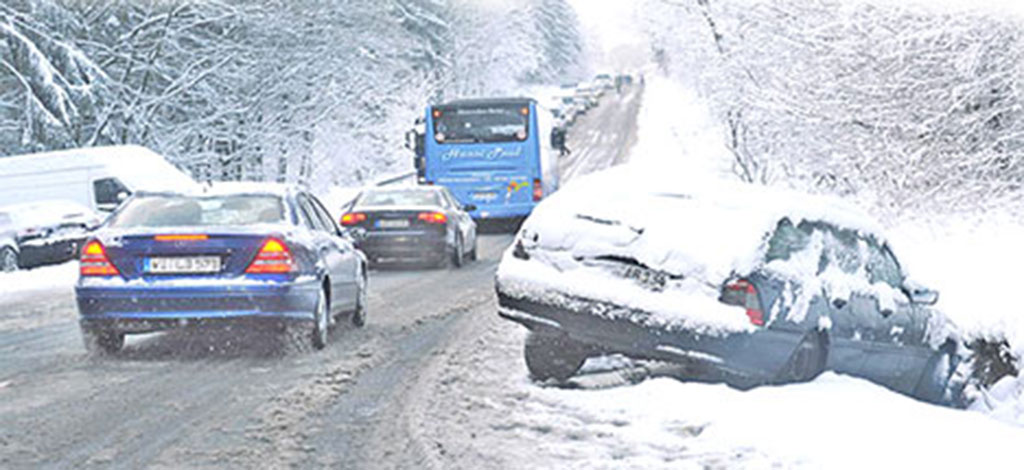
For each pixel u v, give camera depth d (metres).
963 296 14.17
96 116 37.62
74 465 6.05
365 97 47.97
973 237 18.67
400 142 55.19
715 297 8.20
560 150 36.62
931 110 19.48
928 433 7.26
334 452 6.42
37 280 20.25
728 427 7.20
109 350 10.16
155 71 39.38
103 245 9.85
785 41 20.98
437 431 7.00
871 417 7.59
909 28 18.38
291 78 43.06
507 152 31.56
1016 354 12.30
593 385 9.12
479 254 25.75
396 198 21.44
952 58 18.67
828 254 9.39
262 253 9.90
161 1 39.12
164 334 11.66
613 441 6.83
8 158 26.83
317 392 8.32
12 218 23.58
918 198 20.30
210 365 9.61
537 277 8.84
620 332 8.45
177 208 10.48
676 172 9.56
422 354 10.41
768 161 28.25
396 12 79.44
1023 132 18.58
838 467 6.31
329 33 44.41
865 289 9.72
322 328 10.60
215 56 39.78
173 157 40.44
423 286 17.88
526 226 9.25
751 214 8.66
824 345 9.05
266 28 41.44
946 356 11.34
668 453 6.55
